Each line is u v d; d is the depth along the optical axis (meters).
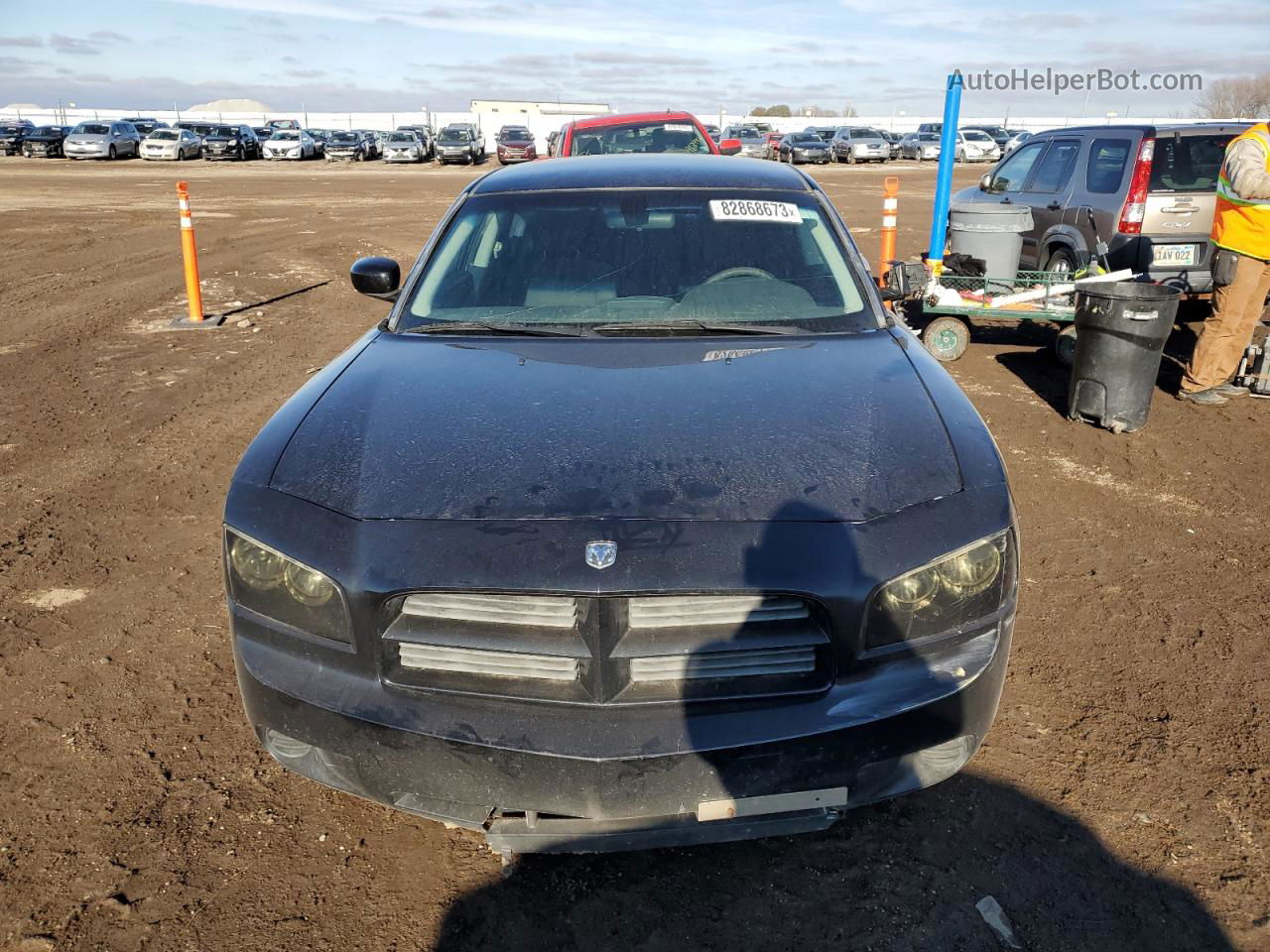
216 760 2.94
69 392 6.94
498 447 2.41
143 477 5.28
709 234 3.54
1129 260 7.71
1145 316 5.53
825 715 2.10
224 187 26.31
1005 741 2.98
